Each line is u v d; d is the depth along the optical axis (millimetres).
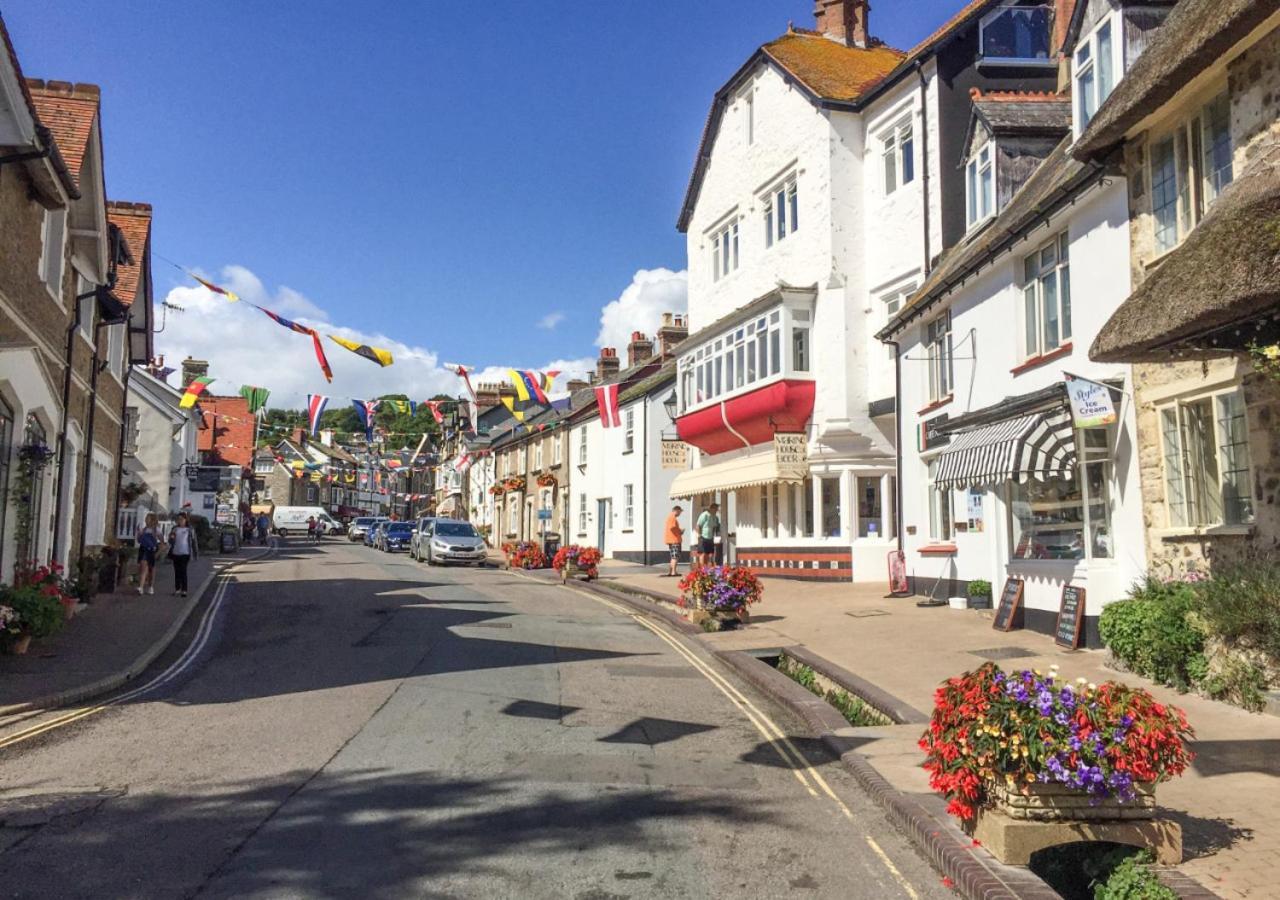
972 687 5336
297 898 4684
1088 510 12031
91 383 18219
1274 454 8461
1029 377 13305
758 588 15086
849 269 21391
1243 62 8688
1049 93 17859
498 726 8438
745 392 23391
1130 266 10797
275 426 39750
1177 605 9125
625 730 8477
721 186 26984
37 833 5562
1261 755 6816
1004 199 16156
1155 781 4965
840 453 21172
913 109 19812
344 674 10984
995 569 14688
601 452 36938
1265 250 6254
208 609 18141
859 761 7184
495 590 22250
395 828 5727
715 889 4945
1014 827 4949
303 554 41562
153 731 8180
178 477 40250
